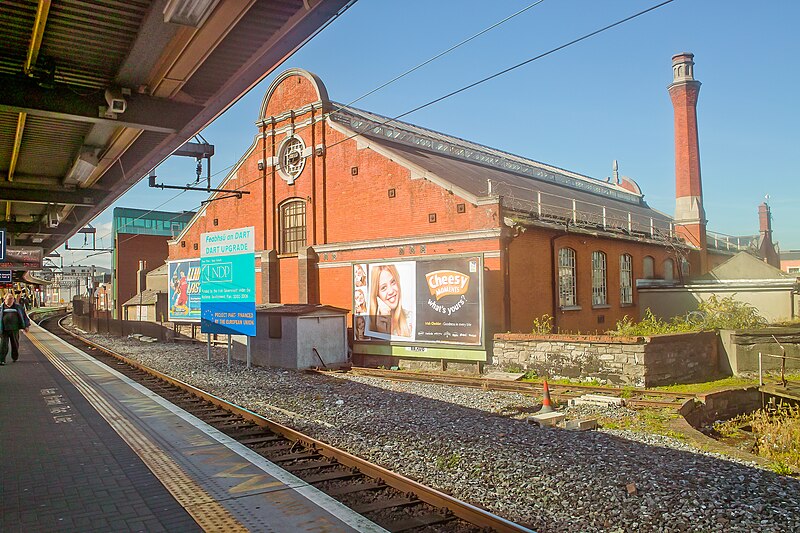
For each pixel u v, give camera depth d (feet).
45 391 42.83
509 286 61.67
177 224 180.34
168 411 35.37
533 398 44.45
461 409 39.37
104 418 33.27
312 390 47.24
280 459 25.57
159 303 116.98
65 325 162.50
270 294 83.66
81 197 59.21
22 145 48.08
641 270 92.43
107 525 17.71
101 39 29.68
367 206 73.15
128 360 63.00
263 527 17.47
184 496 20.17
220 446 26.91
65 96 33.78
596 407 40.91
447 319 61.36
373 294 68.33
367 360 68.90
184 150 73.31
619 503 20.72
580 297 74.59
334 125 77.66
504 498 21.53
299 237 82.89
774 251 179.22
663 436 32.30
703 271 114.32
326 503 19.47
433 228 66.23
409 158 72.69
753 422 41.81
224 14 25.86
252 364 66.90
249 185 89.51
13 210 80.69
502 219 61.41
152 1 26.05
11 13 26.81
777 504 20.81
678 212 116.88
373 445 29.48
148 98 35.91
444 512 19.31
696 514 19.66
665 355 50.78
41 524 17.83
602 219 85.76
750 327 59.93
